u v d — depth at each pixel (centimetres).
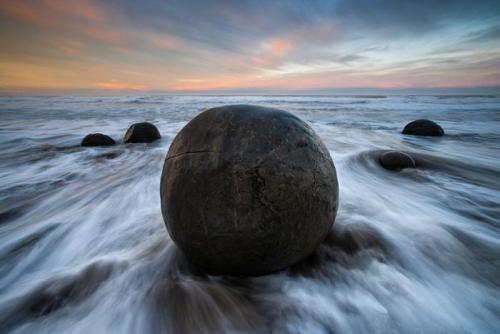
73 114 2250
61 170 684
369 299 242
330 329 215
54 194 513
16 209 453
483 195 491
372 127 1402
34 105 3628
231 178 195
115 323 222
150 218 396
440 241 331
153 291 242
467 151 865
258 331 211
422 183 553
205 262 224
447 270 286
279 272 244
